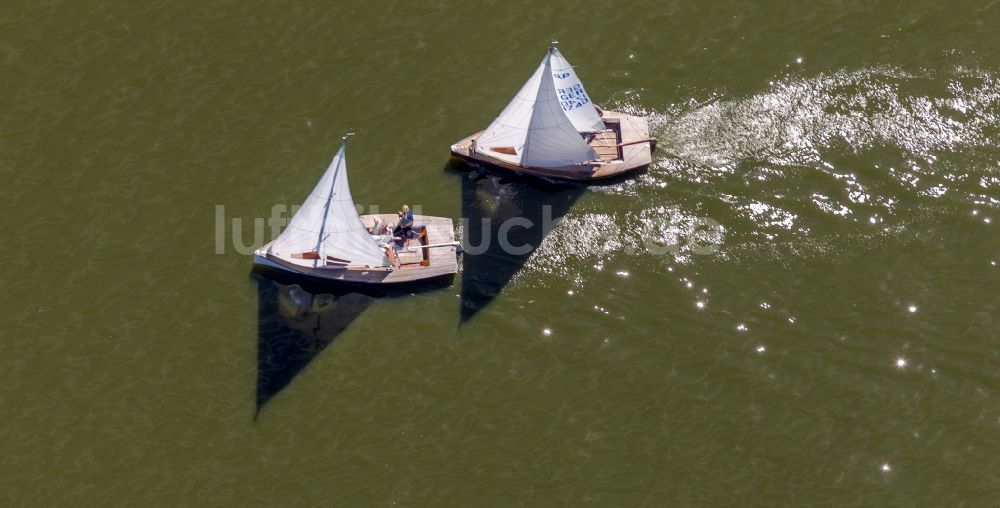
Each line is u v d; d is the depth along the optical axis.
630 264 198.62
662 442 182.62
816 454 181.88
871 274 197.12
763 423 184.25
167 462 181.00
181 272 195.75
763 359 189.62
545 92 190.88
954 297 194.62
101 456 181.25
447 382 187.12
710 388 187.00
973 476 180.12
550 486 179.12
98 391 186.00
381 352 189.50
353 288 194.88
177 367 188.00
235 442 182.50
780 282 196.88
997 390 187.12
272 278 195.62
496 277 196.62
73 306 192.62
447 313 193.00
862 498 178.88
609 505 177.88
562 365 188.75
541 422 183.88
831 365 189.25
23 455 181.12
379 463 180.88
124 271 195.62
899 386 187.50
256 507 177.62
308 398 185.75
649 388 186.88
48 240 198.00
